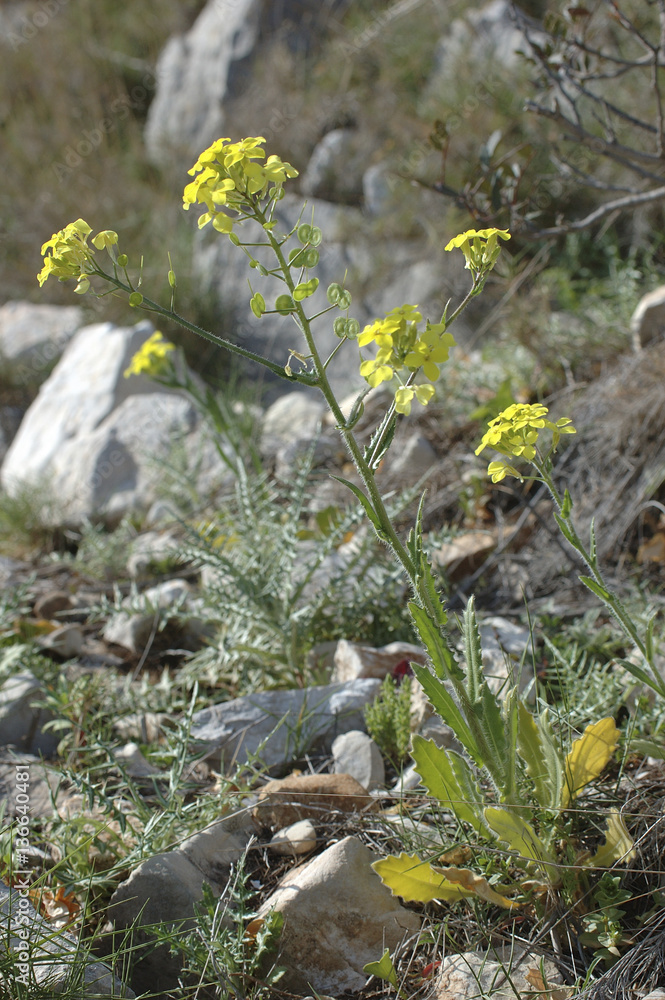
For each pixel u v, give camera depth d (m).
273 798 1.95
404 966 1.59
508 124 4.86
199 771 2.23
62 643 2.97
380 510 1.43
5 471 5.18
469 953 1.55
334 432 4.00
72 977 1.46
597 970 1.51
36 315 6.57
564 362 3.68
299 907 1.62
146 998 1.61
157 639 3.02
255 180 1.33
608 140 3.05
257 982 1.55
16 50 8.55
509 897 1.63
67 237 1.40
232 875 1.79
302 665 2.59
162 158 7.52
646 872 1.55
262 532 3.01
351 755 2.12
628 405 3.15
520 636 2.54
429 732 2.11
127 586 3.60
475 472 3.35
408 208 5.31
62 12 8.69
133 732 2.45
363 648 2.47
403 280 5.27
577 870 1.59
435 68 6.00
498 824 1.47
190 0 8.21
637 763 1.95
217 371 5.64
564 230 3.05
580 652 2.42
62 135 7.88
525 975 1.49
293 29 7.08
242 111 6.87
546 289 3.96
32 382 6.19
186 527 2.74
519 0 5.49
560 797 1.60
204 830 1.85
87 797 1.89
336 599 2.76
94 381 5.08
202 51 7.56
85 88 8.29
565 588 2.86
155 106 7.98
